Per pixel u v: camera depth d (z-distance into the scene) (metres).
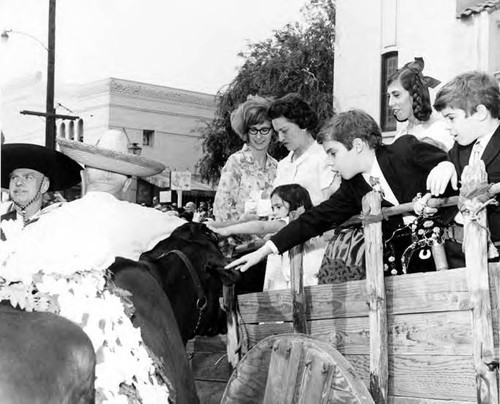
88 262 3.43
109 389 3.27
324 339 4.64
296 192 5.66
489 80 4.21
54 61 16.67
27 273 3.22
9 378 2.62
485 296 3.63
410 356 4.06
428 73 17.19
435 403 3.94
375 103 18.27
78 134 18.92
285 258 5.66
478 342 3.63
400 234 4.51
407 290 4.08
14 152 5.21
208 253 4.65
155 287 4.04
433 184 4.06
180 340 4.06
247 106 6.75
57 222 4.06
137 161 4.55
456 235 4.30
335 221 4.73
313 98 21.88
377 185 4.57
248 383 4.62
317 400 4.19
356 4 18.67
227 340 4.98
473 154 4.20
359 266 4.79
